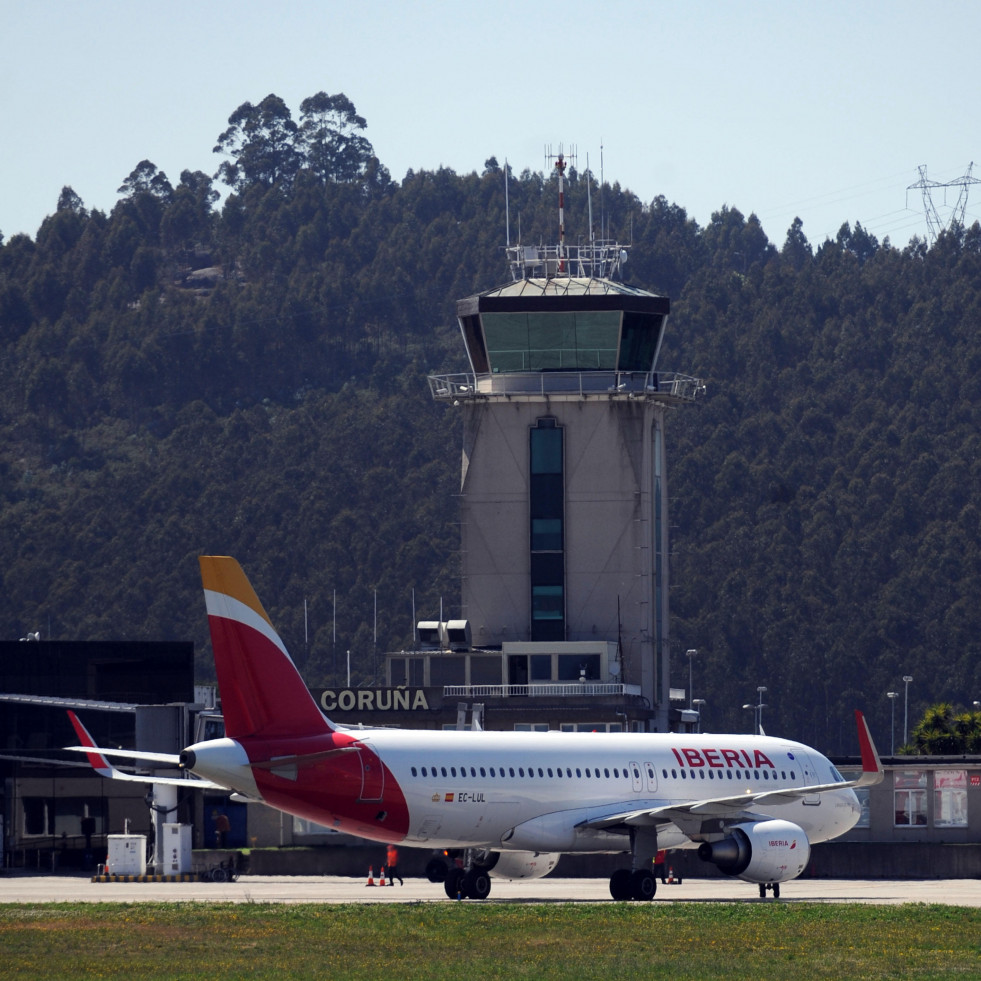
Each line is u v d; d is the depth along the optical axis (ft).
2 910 568.00
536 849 636.07
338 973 420.36
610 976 421.18
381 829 602.44
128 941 477.36
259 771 572.51
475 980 411.34
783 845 654.53
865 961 453.99
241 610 579.48
